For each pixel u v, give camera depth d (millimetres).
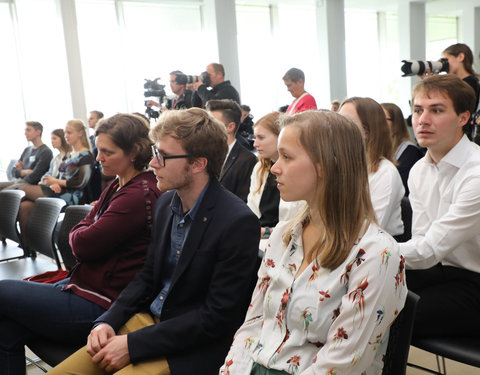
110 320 1479
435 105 1543
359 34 10883
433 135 1565
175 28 8195
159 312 1457
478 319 1461
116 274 1671
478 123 2688
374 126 1861
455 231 1468
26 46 6953
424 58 10398
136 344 1331
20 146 7066
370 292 974
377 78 11234
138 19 7852
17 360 1668
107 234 1623
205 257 1368
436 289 1520
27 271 2490
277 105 9609
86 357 1407
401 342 1073
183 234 1453
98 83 7594
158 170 1422
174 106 4492
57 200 2555
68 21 6664
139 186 1680
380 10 10836
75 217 2225
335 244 1026
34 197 4590
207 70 4695
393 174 1829
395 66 11422
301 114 1083
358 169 1049
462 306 1464
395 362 1082
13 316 1604
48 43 7020
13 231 2889
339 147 1033
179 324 1337
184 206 1469
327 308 1023
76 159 4590
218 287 1334
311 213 1118
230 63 7738
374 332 976
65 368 1384
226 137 1470
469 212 1460
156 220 1562
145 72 7977
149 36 7973
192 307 1404
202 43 8492
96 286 1671
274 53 9453
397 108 2854
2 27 6832
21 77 6980
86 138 4699
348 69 10836
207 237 1378
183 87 4707
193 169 1414
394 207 1860
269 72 9461
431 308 1457
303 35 9773
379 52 11164
